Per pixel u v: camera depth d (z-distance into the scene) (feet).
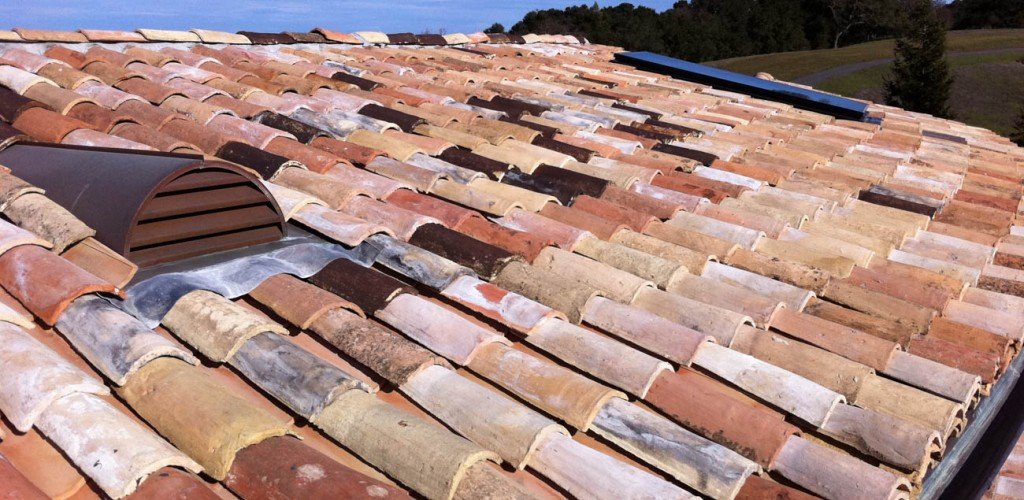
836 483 8.46
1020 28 273.33
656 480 7.88
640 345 10.69
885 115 33.88
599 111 24.30
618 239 14.30
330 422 8.08
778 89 33.94
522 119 21.70
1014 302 14.12
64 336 8.58
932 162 24.68
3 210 10.41
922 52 160.97
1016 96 190.70
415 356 9.16
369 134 17.37
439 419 8.66
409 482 7.54
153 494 6.59
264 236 11.34
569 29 239.30
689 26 261.44
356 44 30.07
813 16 300.61
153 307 9.24
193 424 7.44
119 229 9.73
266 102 18.95
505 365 9.51
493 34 37.27
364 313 10.32
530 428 8.30
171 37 24.00
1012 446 11.09
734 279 13.26
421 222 12.71
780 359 10.81
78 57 19.79
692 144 22.03
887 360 11.12
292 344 8.93
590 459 8.09
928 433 9.15
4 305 8.47
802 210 17.52
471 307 10.83
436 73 26.27
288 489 6.94
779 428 9.03
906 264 15.40
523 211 14.44
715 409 9.31
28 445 7.33
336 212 12.32
